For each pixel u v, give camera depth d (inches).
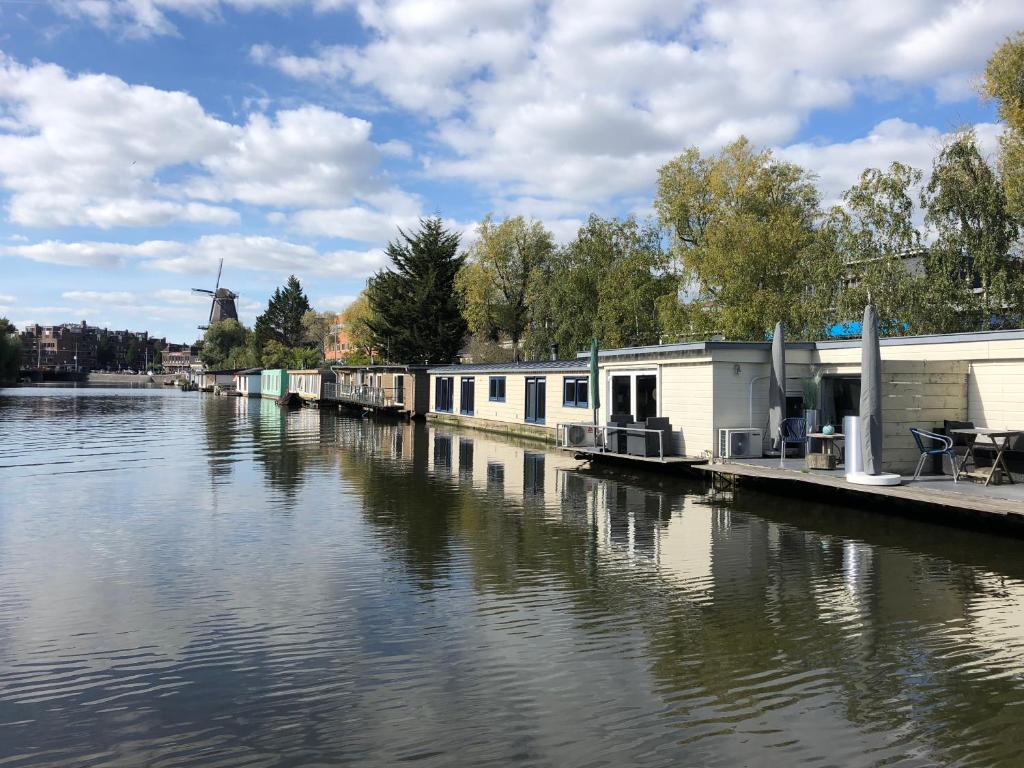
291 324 4598.9
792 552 402.6
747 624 285.7
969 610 302.0
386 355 2689.5
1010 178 799.1
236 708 215.3
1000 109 941.8
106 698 222.8
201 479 702.5
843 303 919.7
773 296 1139.3
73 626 287.1
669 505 551.8
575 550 409.4
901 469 562.6
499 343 2327.8
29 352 7564.0
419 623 288.8
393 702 218.4
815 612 299.9
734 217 1284.4
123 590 335.6
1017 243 821.9
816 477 538.9
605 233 1638.8
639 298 1485.0
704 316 1293.1
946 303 829.8
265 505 557.3
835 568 368.2
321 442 1109.7
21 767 182.4
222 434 1263.5
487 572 364.2
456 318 2517.2
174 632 279.6
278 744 193.8
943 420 577.0
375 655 255.6
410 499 582.6
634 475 719.7
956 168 829.2
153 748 192.5
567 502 566.3
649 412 799.1
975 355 579.8
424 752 188.9
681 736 196.9
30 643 268.5
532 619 292.7
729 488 629.9
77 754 189.3
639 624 286.5
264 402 2773.1
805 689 226.5
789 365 711.1
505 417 1296.8
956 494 459.5
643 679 234.1
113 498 592.1
